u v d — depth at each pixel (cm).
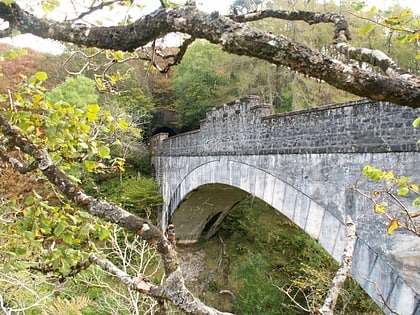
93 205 189
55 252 256
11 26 175
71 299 654
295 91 1752
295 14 202
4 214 347
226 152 1219
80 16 199
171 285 164
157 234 173
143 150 2336
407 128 600
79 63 1862
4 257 297
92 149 285
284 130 903
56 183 202
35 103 286
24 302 495
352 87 120
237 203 1800
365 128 672
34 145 216
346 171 715
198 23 134
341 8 1195
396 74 149
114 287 876
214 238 1961
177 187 1708
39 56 2153
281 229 1805
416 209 584
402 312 593
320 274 1181
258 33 126
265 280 1288
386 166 633
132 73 2159
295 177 863
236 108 1142
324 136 770
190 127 2531
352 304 1176
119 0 204
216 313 161
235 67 2064
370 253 653
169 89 2548
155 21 144
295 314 1208
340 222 725
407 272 591
